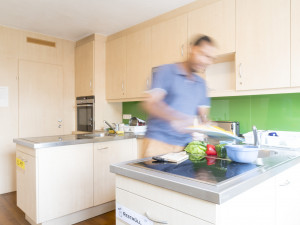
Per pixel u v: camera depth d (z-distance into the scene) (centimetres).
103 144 255
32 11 278
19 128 339
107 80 362
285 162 138
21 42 340
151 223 115
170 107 275
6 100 327
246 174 112
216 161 145
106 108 368
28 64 347
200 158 155
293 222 150
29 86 348
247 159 133
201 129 256
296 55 179
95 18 298
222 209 92
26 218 242
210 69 257
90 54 361
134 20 304
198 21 243
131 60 320
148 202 117
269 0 193
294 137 190
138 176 119
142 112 339
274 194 127
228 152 140
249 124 242
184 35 256
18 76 338
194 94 261
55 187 219
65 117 387
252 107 240
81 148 238
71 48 393
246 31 207
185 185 98
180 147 260
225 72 248
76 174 234
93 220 244
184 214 101
